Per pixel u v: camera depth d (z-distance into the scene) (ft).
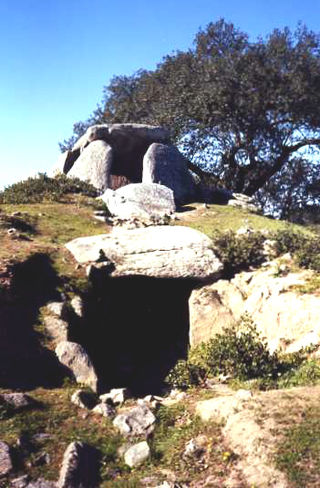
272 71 104.63
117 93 139.23
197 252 50.98
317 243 49.78
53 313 40.24
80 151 91.30
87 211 68.44
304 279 43.83
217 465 23.77
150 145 89.15
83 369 35.09
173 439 26.89
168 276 50.21
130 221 64.08
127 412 29.22
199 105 104.42
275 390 28.86
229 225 64.23
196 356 37.65
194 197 84.89
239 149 112.78
